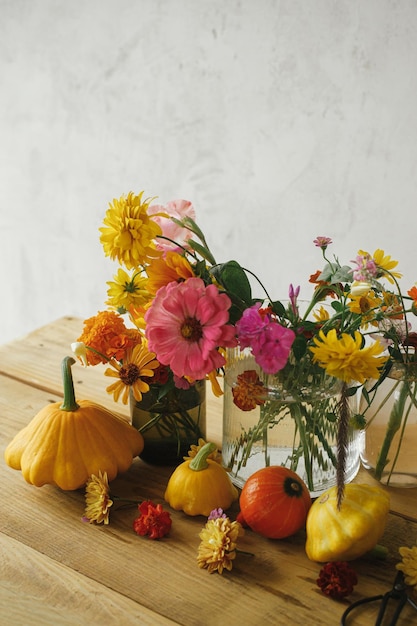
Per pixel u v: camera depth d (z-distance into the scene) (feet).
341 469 2.85
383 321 3.15
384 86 6.08
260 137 6.70
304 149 6.55
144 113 7.14
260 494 3.05
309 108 6.42
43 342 4.83
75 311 8.30
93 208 7.74
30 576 2.88
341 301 3.21
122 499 3.27
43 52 7.44
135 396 3.34
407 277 6.50
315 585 2.85
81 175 7.69
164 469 3.61
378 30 5.96
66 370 3.39
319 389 3.11
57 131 7.66
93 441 3.35
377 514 2.90
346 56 6.14
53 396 4.21
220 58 6.63
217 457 3.55
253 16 6.38
